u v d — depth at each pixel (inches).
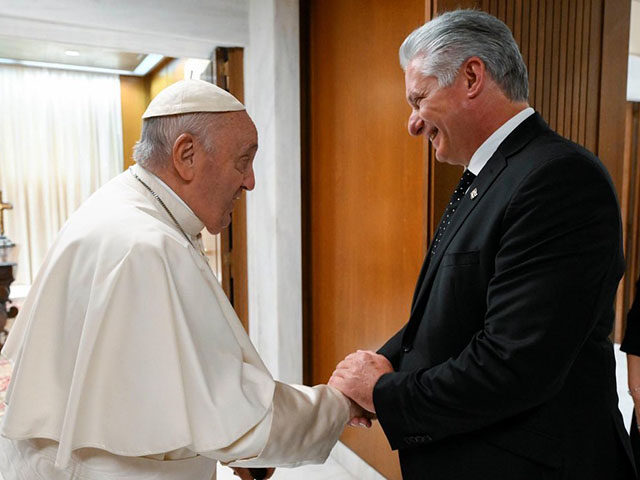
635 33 128.8
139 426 38.0
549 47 75.3
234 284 122.5
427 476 44.9
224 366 41.2
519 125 42.8
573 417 41.1
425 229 76.6
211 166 44.5
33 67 283.0
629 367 60.4
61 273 42.0
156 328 38.9
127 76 308.7
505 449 41.2
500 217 40.0
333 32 102.3
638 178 169.3
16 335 47.6
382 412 43.5
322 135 108.7
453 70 42.7
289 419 42.9
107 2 98.5
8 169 281.3
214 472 51.3
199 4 107.3
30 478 41.9
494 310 38.5
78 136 297.6
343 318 106.0
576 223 36.5
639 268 173.6
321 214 111.3
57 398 40.1
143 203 44.4
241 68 116.0
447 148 46.6
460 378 39.2
